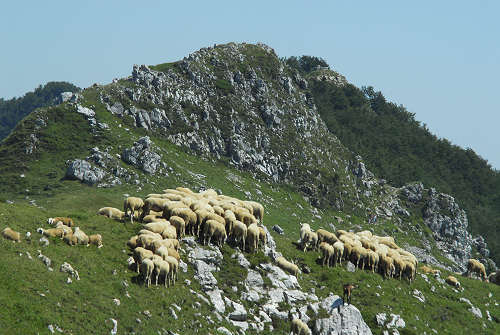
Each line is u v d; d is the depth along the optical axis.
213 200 79.62
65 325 48.00
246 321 64.25
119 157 156.62
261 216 86.50
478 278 112.69
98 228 67.62
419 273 93.31
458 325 83.00
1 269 50.16
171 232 67.12
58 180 143.25
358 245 85.69
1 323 44.72
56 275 53.56
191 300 61.19
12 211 62.94
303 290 74.19
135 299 56.31
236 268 71.06
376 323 74.56
